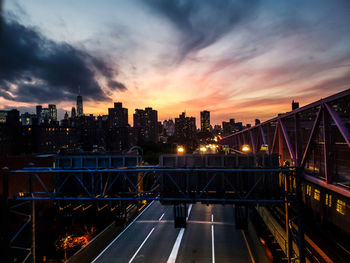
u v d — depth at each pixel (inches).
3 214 564.1
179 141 6151.6
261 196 546.9
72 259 729.6
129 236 1041.5
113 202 848.9
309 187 724.0
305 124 853.8
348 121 574.9
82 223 1146.0
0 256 559.8
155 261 808.9
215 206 1517.0
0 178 1088.8
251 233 990.4
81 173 687.7
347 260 492.1
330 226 596.7
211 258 813.9
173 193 575.8
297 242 546.0
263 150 986.7
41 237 1008.2
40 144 4648.1
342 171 634.8
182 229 1106.1
